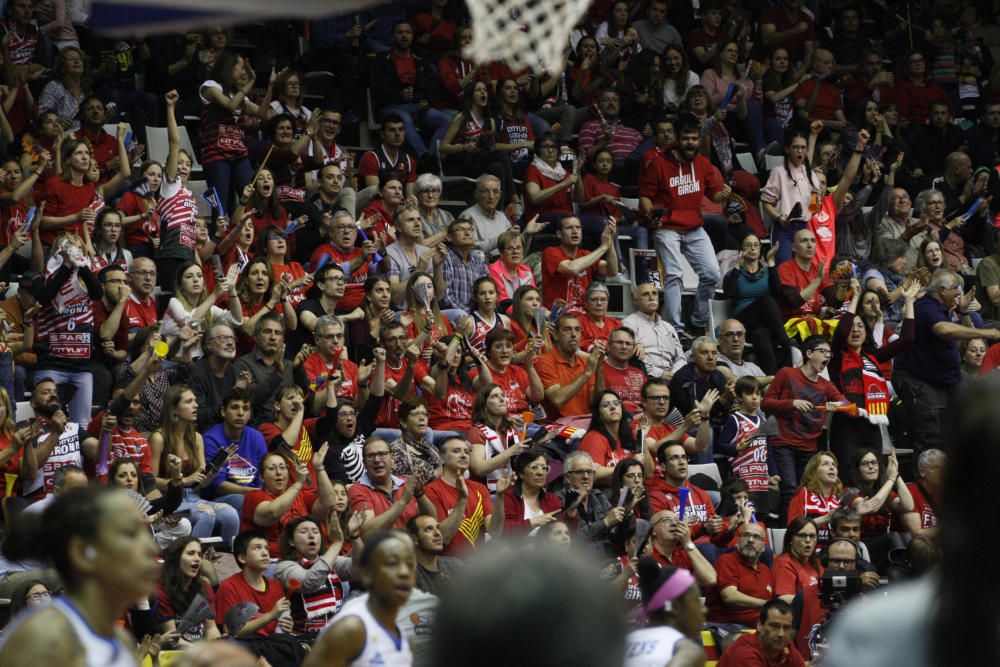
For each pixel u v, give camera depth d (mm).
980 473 1864
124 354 11242
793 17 18203
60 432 9914
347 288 12797
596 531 10219
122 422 10008
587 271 14227
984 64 19438
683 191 14727
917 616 1902
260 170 13250
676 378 12883
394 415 11594
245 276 12016
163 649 8398
